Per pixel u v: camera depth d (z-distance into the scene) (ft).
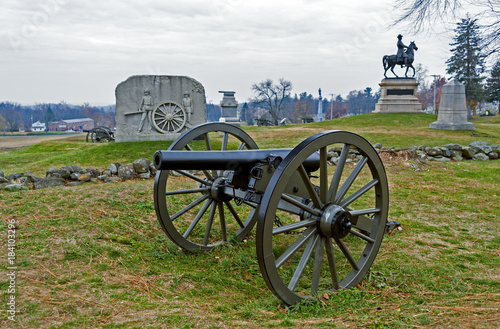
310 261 14.93
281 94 201.46
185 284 12.44
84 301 10.40
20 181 24.14
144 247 15.28
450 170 33.65
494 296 12.07
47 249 13.62
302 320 10.06
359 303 11.47
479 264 15.07
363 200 24.18
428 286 12.97
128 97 41.96
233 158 12.42
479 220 20.92
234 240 16.46
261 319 10.18
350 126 78.48
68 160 37.58
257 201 12.67
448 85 66.08
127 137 42.34
